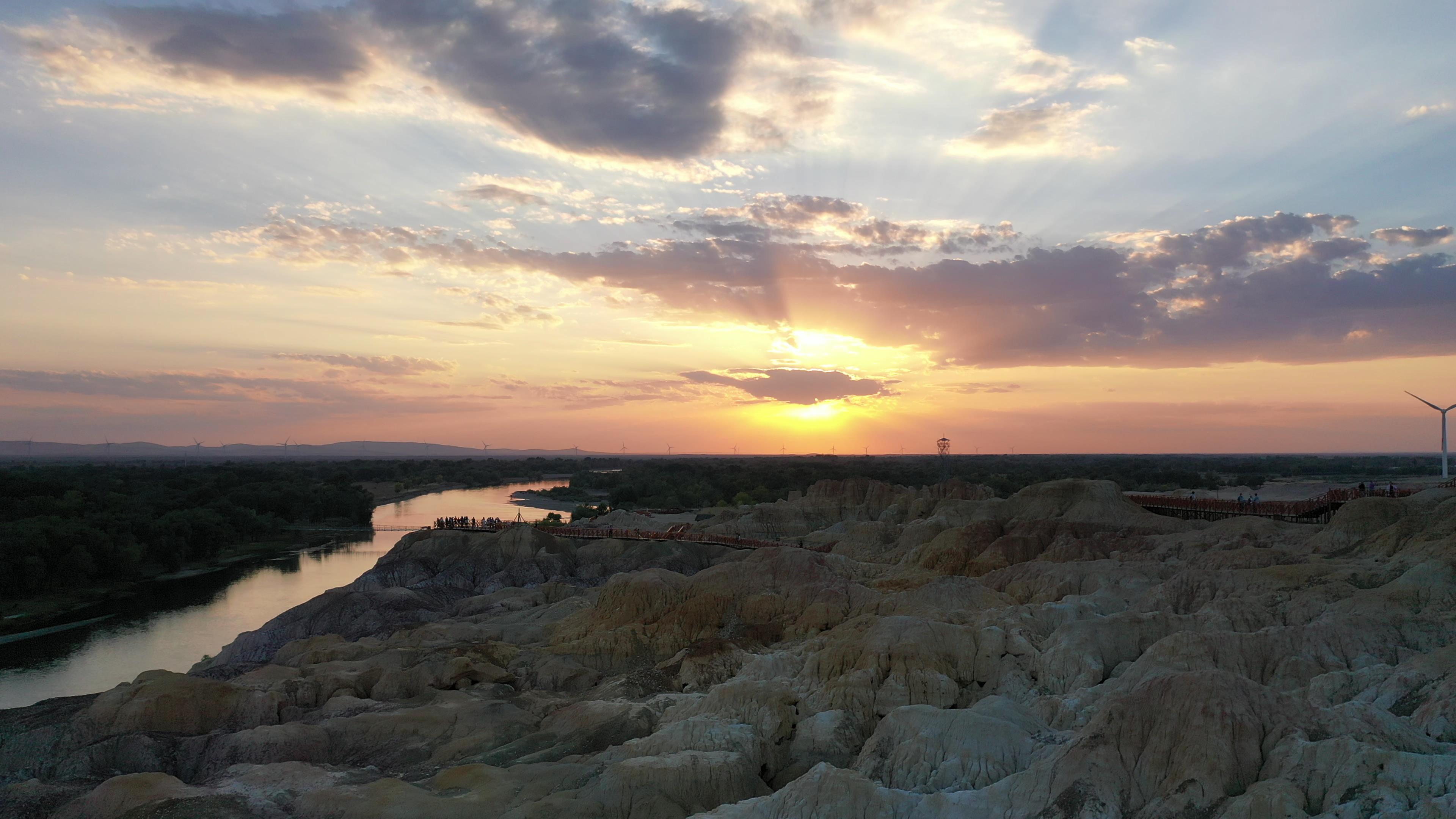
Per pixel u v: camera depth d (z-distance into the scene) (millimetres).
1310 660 53469
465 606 107062
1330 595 63344
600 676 77750
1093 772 42000
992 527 108312
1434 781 36562
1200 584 71500
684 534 141500
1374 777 37531
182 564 156500
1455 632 54531
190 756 56031
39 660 96375
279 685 67312
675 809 47000
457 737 60312
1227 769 40344
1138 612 68250
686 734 54312
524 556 126688
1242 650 54531
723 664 75375
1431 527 70875
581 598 101125
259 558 171250
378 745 59031
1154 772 41750
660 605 88938
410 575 123812
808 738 55812
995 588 87188
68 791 50031
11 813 47625
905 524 128375
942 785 46219
